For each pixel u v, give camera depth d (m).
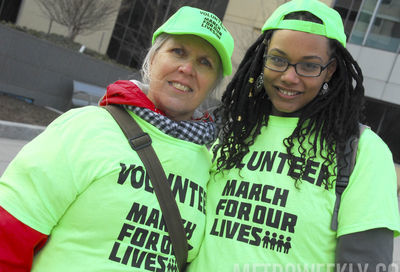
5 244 1.31
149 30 13.09
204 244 1.63
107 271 1.36
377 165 1.43
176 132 1.62
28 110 8.51
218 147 1.84
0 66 9.20
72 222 1.40
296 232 1.46
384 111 13.18
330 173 1.51
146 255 1.44
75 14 11.05
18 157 1.41
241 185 1.65
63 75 10.10
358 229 1.34
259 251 1.49
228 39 1.63
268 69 1.63
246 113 1.81
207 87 1.65
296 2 1.59
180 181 1.58
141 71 1.75
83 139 1.43
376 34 13.09
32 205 1.33
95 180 1.41
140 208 1.44
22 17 12.95
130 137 1.51
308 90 1.58
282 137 1.68
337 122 1.58
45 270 1.38
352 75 1.61
